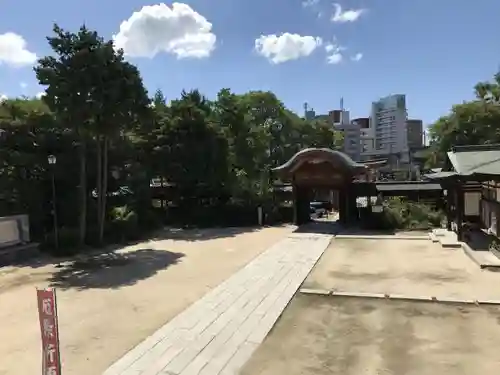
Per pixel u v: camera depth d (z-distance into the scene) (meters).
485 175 15.55
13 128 20.19
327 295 11.23
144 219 26.19
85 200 20.23
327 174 27.97
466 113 39.09
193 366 7.04
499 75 39.81
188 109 28.53
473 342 7.85
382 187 33.09
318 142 54.84
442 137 42.53
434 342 7.89
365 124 137.62
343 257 16.80
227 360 7.26
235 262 15.92
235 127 34.50
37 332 8.87
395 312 9.71
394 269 14.37
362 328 8.70
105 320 9.49
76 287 12.54
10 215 19.73
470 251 16.39
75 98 17.89
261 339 8.18
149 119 21.45
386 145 122.56
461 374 6.61
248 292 11.58
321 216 35.72
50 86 17.78
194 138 27.91
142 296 11.42
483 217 21.88
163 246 20.25
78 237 19.28
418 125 125.75
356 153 109.88
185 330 8.71
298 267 14.75
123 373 6.82
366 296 11.02
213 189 29.73
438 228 24.70
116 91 18.36
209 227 28.41
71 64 18.00
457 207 19.50
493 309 9.79
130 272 14.52
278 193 35.59
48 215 21.83
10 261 16.59
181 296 11.35
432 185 32.38
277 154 47.91
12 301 11.18
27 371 7.05
